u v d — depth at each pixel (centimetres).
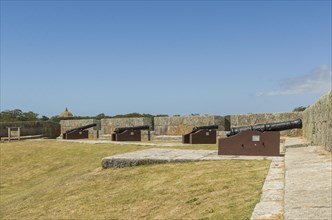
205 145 1722
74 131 2698
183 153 1262
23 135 2998
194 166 1000
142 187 868
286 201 477
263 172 812
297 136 1894
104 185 962
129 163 1126
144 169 1054
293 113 1931
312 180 595
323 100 1052
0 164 1773
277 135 1124
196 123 2247
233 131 1209
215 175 848
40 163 1714
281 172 770
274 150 1122
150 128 2573
